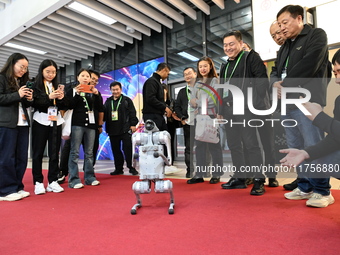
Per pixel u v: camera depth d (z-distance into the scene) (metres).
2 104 2.33
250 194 2.19
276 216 1.59
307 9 3.90
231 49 2.39
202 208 1.84
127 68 7.65
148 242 1.26
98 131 3.64
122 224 1.55
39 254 1.16
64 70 9.49
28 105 2.60
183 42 6.53
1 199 2.31
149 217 1.67
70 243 1.28
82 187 2.92
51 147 2.76
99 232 1.42
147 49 7.23
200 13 6.18
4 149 2.38
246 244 1.19
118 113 3.99
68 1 5.06
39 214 1.85
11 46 7.20
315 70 1.76
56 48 7.65
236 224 1.47
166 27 6.84
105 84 8.20
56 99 2.77
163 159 1.84
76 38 7.09
